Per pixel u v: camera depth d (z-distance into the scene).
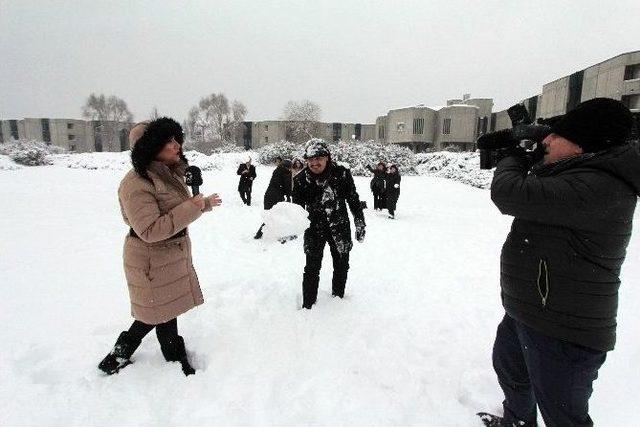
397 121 46.72
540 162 1.76
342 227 3.55
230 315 3.30
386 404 2.25
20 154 26.75
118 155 31.77
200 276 4.50
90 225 7.52
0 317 3.30
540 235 1.57
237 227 7.69
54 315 3.35
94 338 2.92
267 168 26.84
